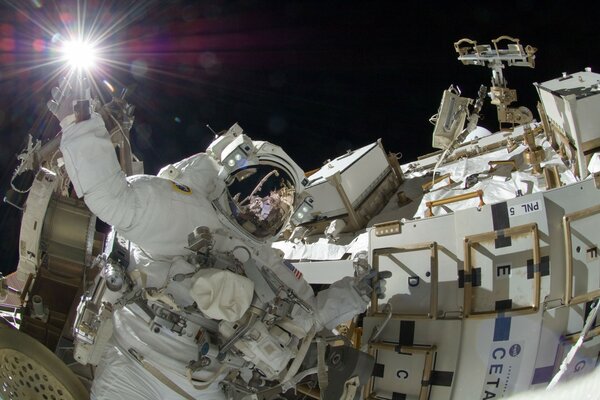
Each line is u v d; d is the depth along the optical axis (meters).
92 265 3.88
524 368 4.02
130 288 3.51
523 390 4.04
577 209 3.98
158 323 3.52
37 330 4.20
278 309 3.57
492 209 4.08
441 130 6.60
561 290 3.96
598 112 4.72
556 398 3.70
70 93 3.36
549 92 5.00
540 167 5.24
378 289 4.09
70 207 4.21
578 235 3.97
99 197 3.38
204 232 3.45
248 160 3.80
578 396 3.63
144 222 3.52
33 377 3.65
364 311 4.14
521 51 6.21
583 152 4.68
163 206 3.57
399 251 4.36
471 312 4.07
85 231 4.22
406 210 5.94
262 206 3.99
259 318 3.53
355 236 5.89
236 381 3.75
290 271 3.98
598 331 3.97
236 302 3.38
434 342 4.17
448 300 4.17
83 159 3.29
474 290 4.09
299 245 5.47
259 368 3.59
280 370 3.58
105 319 3.59
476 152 6.34
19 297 4.42
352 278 4.04
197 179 3.84
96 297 3.61
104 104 4.23
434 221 4.28
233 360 3.64
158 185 3.62
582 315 4.01
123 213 3.45
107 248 3.69
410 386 4.21
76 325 3.69
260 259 3.90
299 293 3.92
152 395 3.56
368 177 6.14
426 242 4.27
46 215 4.14
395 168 6.45
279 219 3.99
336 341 4.07
